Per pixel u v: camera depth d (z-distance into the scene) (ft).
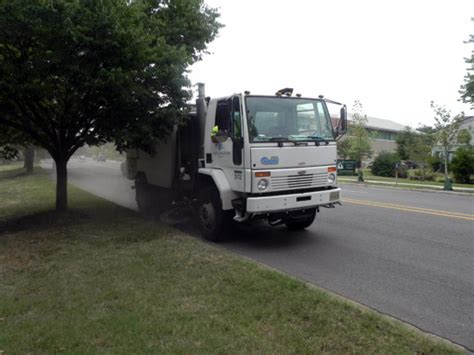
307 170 21.29
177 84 24.11
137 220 28.04
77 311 12.89
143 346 10.52
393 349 10.28
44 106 26.61
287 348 10.36
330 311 12.46
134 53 21.90
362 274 17.21
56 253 20.15
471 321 12.61
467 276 16.89
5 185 65.31
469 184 67.97
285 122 21.24
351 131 109.40
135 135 24.31
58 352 10.38
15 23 19.94
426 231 25.49
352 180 77.87
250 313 12.41
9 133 30.81
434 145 92.22
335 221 29.19
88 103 24.91
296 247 21.89
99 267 17.48
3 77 22.22
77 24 20.44
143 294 14.17
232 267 16.92
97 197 41.93
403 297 14.60
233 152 20.90
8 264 18.76
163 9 27.07
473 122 123.54
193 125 26.32
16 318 12.65
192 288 14.65
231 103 20.85
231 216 22.97
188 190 26.94
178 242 21.49
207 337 10.93
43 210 34.22
